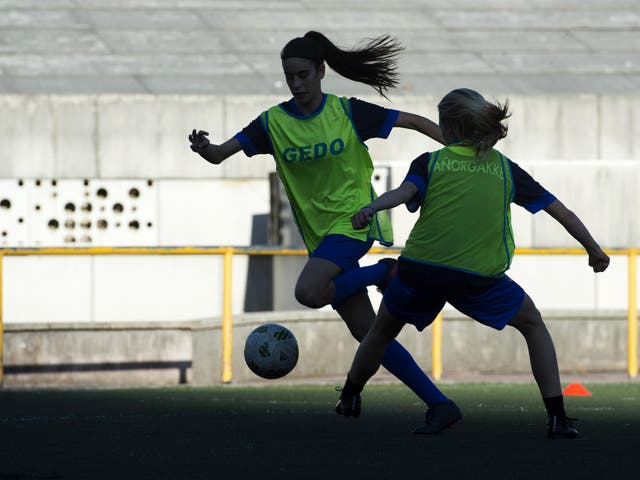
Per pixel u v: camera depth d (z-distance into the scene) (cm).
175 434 1981
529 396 2800
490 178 1783
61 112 5488
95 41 6469
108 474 1505
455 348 3709
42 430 2050
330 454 1695
